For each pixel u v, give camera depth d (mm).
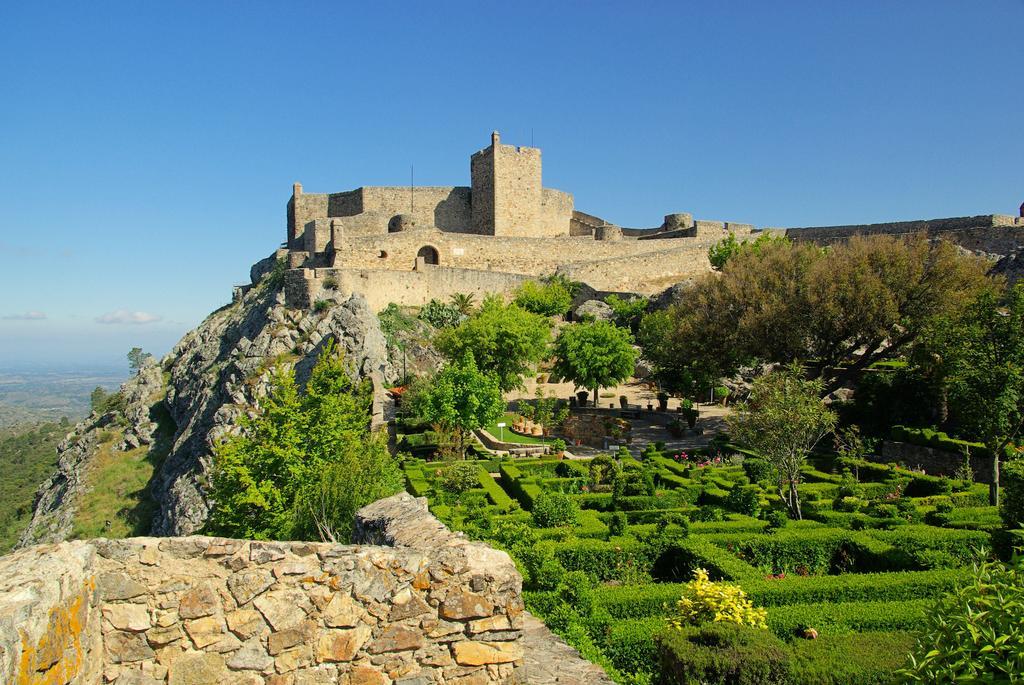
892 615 14234
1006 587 7035
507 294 75438
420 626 7539
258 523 22781
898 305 42938
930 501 26141
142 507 53781
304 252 72188
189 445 54406
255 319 64938
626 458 36500
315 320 58844
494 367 50375
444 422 38875
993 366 27672
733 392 58281
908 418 40875
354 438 24656
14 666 5324
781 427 24719
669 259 86938
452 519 20969
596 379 54938
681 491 28188
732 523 22188
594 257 85188
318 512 19203
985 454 33156
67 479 63562
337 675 7305
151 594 6961
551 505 22594
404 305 67812
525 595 13789
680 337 51594
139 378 73625
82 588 6496
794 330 45031
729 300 50312
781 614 14281
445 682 7578
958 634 6984
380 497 19797
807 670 11352
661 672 12008
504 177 82062
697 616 12867
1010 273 51500
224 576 7121
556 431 48688
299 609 7246
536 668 9859
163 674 6941
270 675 7129
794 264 49406
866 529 21609
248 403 51375
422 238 74312
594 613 13906
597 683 9328
